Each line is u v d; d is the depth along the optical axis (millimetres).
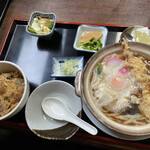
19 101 349
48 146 476
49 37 447
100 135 338
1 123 371
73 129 333
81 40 448
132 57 333
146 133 278
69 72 399
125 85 333
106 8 488
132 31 415
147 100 311
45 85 373
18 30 481
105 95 330
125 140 328
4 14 523
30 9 519
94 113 295
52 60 420
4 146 485
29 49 453
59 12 500
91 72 335
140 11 471
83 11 493
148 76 323
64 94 380
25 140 487
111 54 341
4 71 383
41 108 372
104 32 441
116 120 315
